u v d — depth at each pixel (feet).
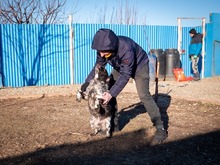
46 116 20.66
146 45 42.09
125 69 13.85
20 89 32.55
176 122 19.26
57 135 16.56
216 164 12.90
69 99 26.78
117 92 13.97
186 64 44.93
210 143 15.40
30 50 35.60
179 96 27.30
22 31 35.04
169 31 43.50
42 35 35.88
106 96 13.94
